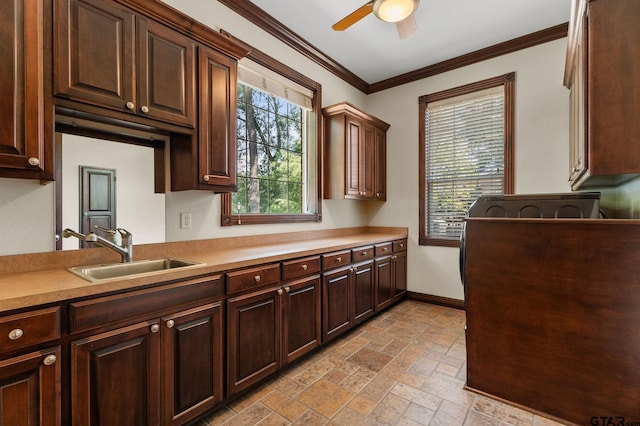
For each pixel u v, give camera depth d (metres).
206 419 1.66
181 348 1.51
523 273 1.74
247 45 2.58
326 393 1.90
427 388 1.95
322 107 3.42
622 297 1.48
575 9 1.85
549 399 1.67
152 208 1.97
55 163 1.58
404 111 3.89
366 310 2.99
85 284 1.23
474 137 3.42
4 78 1.19
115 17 1.50
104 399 1.25
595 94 1.49
